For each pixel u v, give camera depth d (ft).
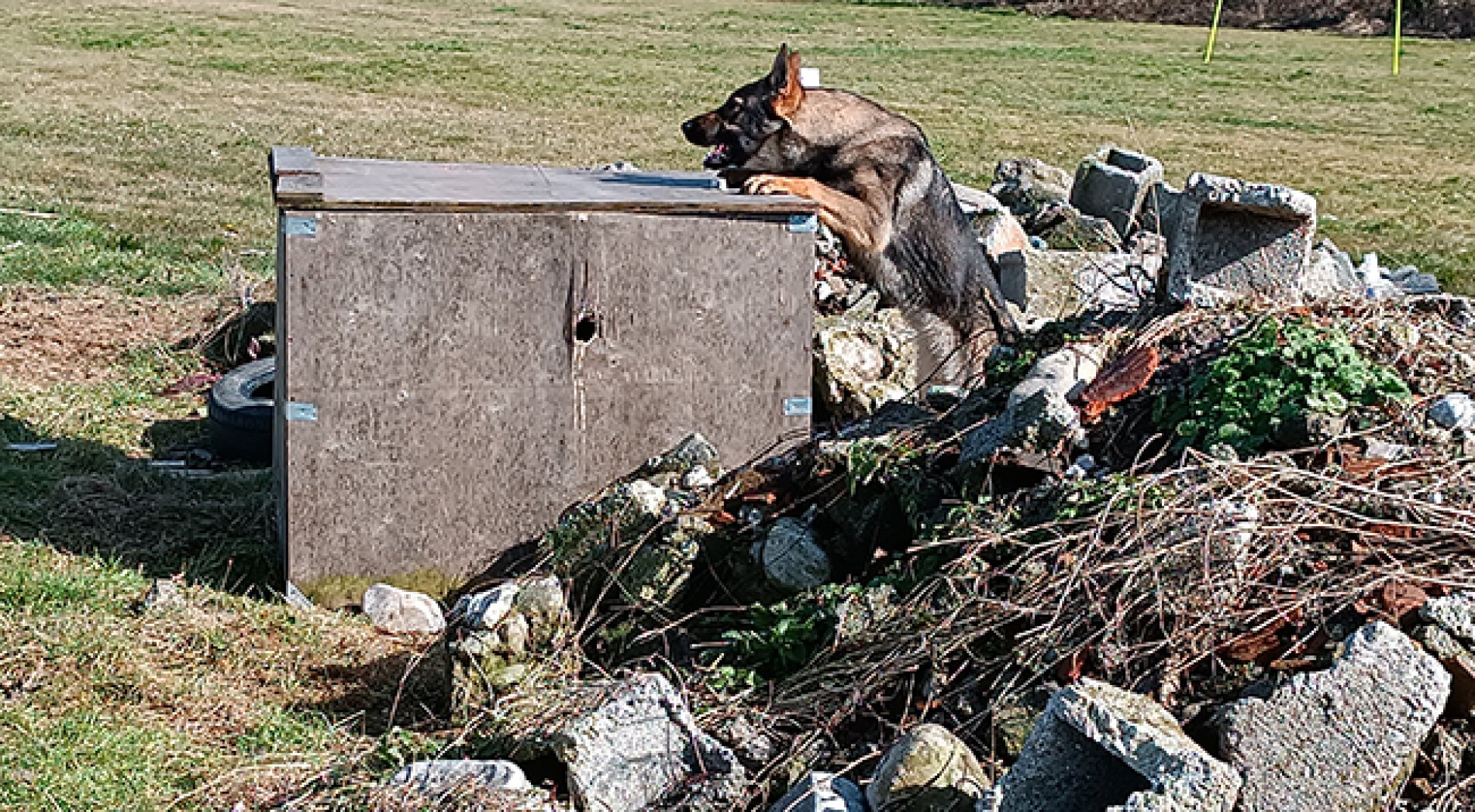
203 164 47.91
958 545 13.91
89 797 12.18
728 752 12.21
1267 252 17.15
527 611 14.93
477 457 17.02
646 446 17.52
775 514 16.11
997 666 12.75
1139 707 10.88
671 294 17.26
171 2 93.76
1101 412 15.56
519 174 19.43
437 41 84.74
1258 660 11.96
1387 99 75.72
